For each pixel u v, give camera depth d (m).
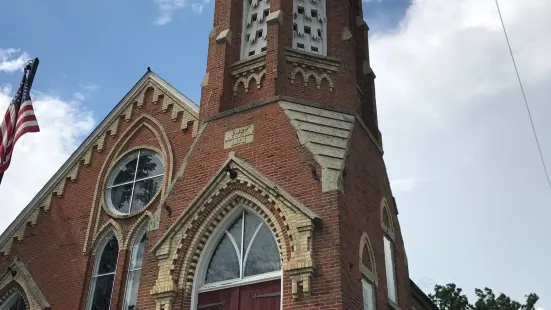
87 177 21.59
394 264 17.34
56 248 20.38
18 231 21.52
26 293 19.69
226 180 14.71
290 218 13.29
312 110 15.88
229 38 18.12
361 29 20.64
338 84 17.27
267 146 15.04
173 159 19.95
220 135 16.06
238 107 16.39
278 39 17.09
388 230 17.34
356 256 13.70
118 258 18.98
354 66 17.73
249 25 18.86
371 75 19.53
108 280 18.97
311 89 16.97
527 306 47.19
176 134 20.48
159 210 15.51
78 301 18.72
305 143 14.54
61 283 19.45
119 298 18.17
